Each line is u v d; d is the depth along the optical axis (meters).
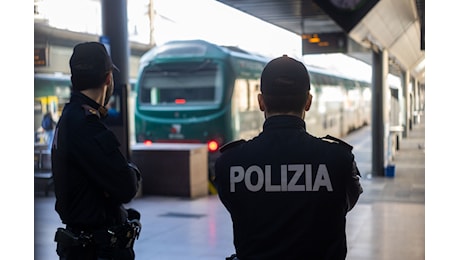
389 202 10.17
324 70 23.02
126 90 10.03
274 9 10.65
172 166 11.19
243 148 2.17
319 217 2.06
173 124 13.66
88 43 2.94
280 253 2.05
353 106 28.75
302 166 2.08
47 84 12.39
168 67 13.81
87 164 2.74
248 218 2.10
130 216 3.03
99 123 2.82
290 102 2.19
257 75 15.16
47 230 7.34
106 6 10.08
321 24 12.65
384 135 13.88
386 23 11.52
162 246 7.09
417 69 27.20
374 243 7.12
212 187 12.13
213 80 13.42
